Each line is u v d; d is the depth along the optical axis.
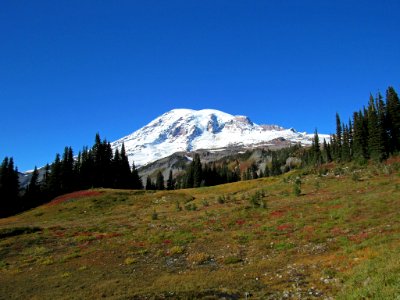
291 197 57.84
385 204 37.72
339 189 58.62
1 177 98.44
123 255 32.41
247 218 44.06
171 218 53.75
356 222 32.16
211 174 163.88
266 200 58.75
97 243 39.31
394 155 88.44
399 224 28.16
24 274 28.34
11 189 99.62
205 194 88.94
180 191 97.31
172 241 36.41
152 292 19.03
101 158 122.19
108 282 22.84
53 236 45.91
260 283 19.88
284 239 31.47
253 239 33.22
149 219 56.09
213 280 21.17
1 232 47.47
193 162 157.38
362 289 14.45
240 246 31.39
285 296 16.92
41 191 107.44
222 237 35.72
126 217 62.56
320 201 47.25
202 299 17.02
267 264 24.22
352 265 19.47
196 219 48.81
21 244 41.62
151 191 93.75
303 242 29.41
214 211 53.81
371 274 15.97
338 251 24.22
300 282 18.88
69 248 38.12
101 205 78.81
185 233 39.69
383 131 91.56
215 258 28.47
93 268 28.33
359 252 21.50
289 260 24.66
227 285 19.92
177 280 21.94
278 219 40.44
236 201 63.44
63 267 29.69
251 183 96.31
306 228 33.75
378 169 73.31
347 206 39.78
